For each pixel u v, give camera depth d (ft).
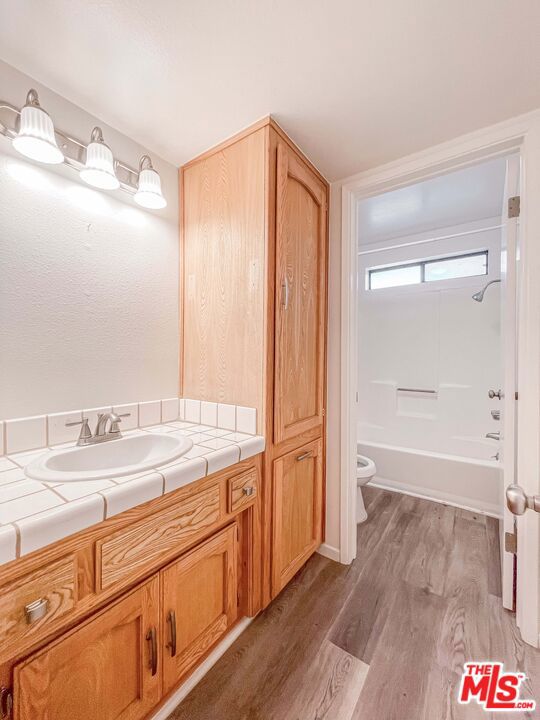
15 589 1.99
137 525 2.71
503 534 4.76
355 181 5.42
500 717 3.17
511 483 4.41
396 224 8.73
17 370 3.40
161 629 2.99
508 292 4.50
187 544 3.18
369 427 10.68
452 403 9.32
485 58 3.22
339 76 3.45
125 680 2.71
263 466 4.23
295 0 2.68
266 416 4.21
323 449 5.71
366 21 2.85
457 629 4.21
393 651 3.89
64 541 2.23
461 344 9.27
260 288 4.21
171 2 2.69
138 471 2.88
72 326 3.87
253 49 3.13
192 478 3.13
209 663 3.70
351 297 5.62
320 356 5.44
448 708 3.26
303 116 4.08
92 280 4.06
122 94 3.70
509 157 4.49
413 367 10.05
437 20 2.85
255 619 4.33
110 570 2.51
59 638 2.26
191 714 3.19
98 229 4.11
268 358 4.21
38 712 2.16
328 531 5.79
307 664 3.72
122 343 4.42
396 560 5.66
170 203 5.04
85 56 3.19
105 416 3.93
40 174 3.54
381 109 3.95
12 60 3.24
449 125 4.24
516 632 4.17
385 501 7.91
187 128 4.29
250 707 3.26
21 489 2.52
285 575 4.69
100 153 3.58
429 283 9.80
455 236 9.11
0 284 3.26
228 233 4.53
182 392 5.15
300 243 4.88
